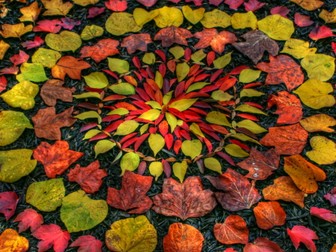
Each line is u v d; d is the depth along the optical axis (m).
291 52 1.51
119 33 1.59
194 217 1.16
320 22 1.60
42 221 1.15
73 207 1.16
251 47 1.52
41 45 1.56
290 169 1.22
